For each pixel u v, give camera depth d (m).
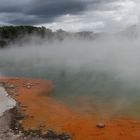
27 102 33.66
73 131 25.69
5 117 28.62
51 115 29.34
